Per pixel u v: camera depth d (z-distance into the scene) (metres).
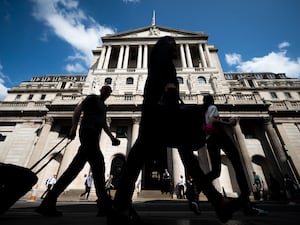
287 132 19.70
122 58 29.98
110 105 19.77
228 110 19.31
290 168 16.33
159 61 1.59
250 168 15.84
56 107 20.42
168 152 18.38
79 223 1.68
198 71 26.67
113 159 18.64
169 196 14.91
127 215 1.30
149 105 1.45
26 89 36.59
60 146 19.14
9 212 2.72
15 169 2.00
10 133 21.48
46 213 2.28
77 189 15.45
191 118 1.42
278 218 2.25
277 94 34.50
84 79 44.94
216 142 1.58
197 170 1.35
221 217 1.23
